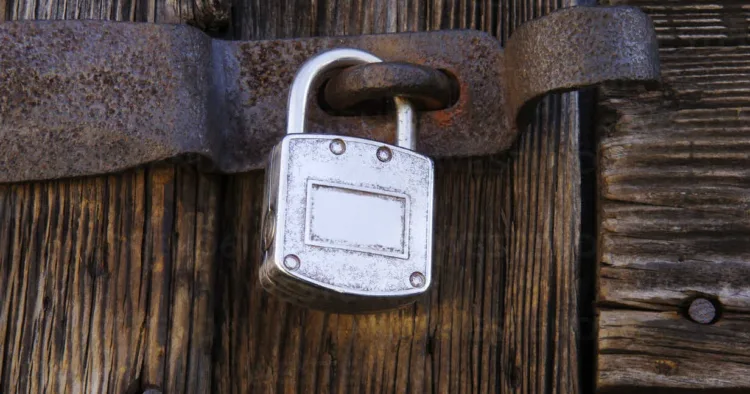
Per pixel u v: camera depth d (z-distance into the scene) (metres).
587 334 0.54
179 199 0.52
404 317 0.53
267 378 0.53
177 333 0.52
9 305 0.51
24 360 0.51
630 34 0.48
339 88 0.50
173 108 0.50
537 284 0.53
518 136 0.54
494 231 0.54
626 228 0.53
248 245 0.53
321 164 0.49
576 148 0.54
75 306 0.51
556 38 0.49
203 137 0.51
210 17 0.53
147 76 0.51
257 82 0.52
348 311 0.50
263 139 0.52
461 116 0.52
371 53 0.51
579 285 0.54
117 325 0.51
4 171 0.50
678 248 0.53
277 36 0.55
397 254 0.49
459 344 0.53
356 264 0.48
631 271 0.53
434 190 0.53
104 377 0.51
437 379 0.53
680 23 0.55
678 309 0.53
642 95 0.55
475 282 0.53
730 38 0.55
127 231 0.52
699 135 0.54
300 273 0.48
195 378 0.52
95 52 0.51
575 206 0.54
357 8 0.55
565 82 0.49
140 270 0.52
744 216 0.53
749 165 0.54
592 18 0.49
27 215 0.52
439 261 0.53
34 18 0.53
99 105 0.50
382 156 0.49
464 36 0.52
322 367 0.53
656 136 0.54
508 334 0.53
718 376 0.52
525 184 0.54
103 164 0.50
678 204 0.53
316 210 0.48
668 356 0.53
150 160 0.50
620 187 0.54
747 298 0.53
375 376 0.53
